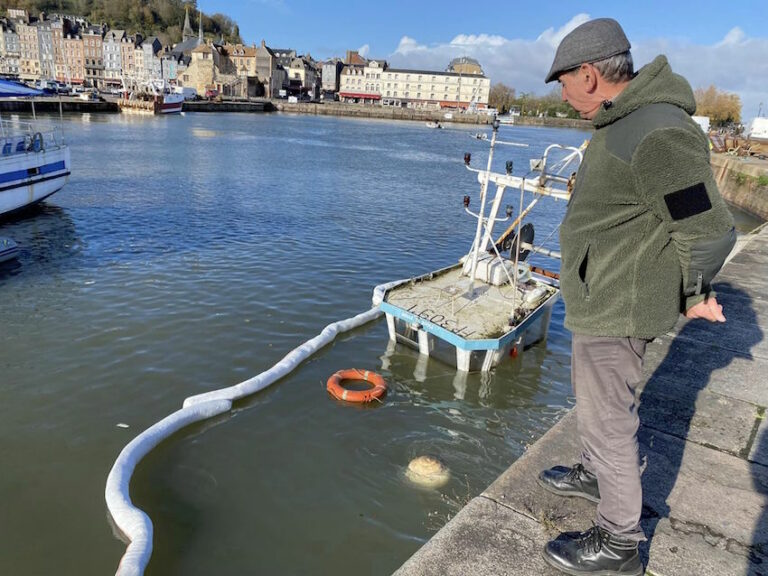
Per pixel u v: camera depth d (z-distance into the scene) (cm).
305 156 4303
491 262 1080
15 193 1878
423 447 719
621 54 203
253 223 1941
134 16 17125
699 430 361
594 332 224
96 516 572
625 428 228
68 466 646
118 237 1678
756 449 341
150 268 1377
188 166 3303
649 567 245
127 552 503
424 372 914
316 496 618
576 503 285
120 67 13500
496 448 730
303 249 1633
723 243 186
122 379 838
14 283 1242
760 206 2888
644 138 187
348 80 15575
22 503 586
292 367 882
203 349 948
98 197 2278
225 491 618
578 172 230
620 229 209
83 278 1289
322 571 521
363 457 691
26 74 13312
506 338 878
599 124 211
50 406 761
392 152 5131
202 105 10019
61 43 13112
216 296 1195
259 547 543
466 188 3130
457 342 869
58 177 2086
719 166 3881
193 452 680
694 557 251
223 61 13938
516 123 12838
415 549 553
